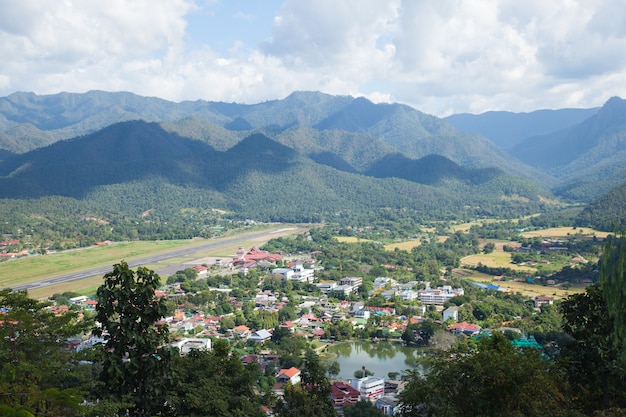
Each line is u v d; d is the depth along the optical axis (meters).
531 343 138.88
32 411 36.41
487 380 40.59
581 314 49.03
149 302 45.19
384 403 103.25
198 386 51.22
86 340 122.06
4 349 42.38
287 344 146.88
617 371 44.81
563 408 42.47
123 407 40.97
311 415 58.69
